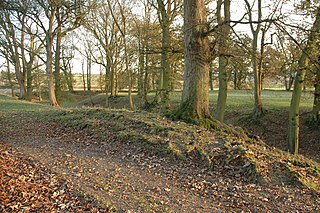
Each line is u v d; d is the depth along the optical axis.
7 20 28.70
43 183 6.36
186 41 10.28
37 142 10.30
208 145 8.41
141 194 6.02
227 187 6.51
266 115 21.66
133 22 24.12
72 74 51.91
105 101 37.53
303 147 17.64
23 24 30.25
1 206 5.16
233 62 14.12
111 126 10.89
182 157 7.99
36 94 46.19
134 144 9.22
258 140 10.42
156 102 27.22
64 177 6.76
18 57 32.50
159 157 8.25
